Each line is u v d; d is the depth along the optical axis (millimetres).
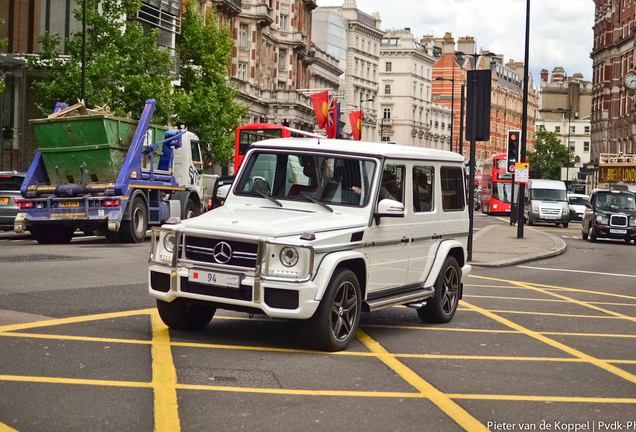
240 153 38500
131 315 9789
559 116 178250
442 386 6957
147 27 40312
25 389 6137
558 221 48469
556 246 27234
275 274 7824
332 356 7992
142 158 22047
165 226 8414
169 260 8352
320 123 64500
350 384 6848
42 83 33250
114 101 33125
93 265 15055
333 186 9078
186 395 6195
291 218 8422
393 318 10828
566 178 97688
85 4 31312
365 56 119812
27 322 8852
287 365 7457
